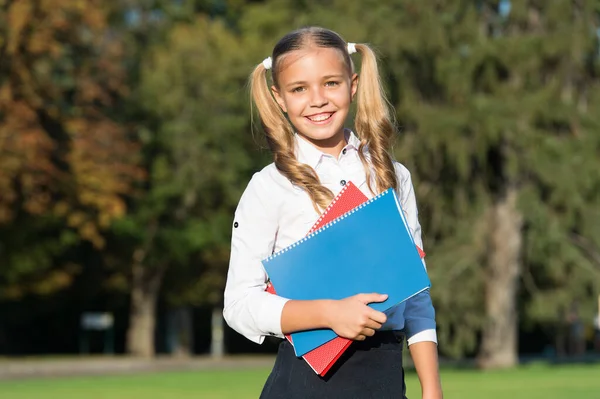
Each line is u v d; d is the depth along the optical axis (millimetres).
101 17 37188
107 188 37719
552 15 29812
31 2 35000
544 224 30141
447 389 22016
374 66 4109
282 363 3855
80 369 36188
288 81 3918
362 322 3539
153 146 43000
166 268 48656
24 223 40688
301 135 4016
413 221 4148
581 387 22672
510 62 29438
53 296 50062
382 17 29484
